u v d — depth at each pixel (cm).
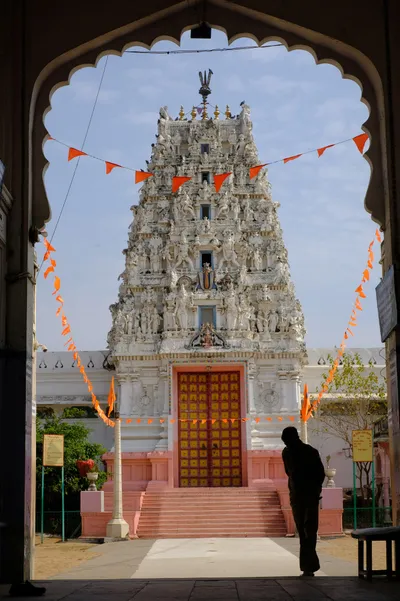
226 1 1336
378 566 1967
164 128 4791
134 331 4306
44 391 4794
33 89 1296
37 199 1298
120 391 4231
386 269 1316
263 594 1104
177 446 4134
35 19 1312
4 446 1209
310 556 1388
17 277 1251
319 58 1350
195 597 1077
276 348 4241
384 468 4188
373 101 1334
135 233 4597
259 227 4519
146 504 3625
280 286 4375
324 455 4716
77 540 3222
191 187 4575
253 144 4706
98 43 1334
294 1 1324
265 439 4156
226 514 3512
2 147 1268
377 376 4853
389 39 1298
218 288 4334
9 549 1188
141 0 1326
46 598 1078
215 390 4247
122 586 1240
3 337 1230
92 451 4078
